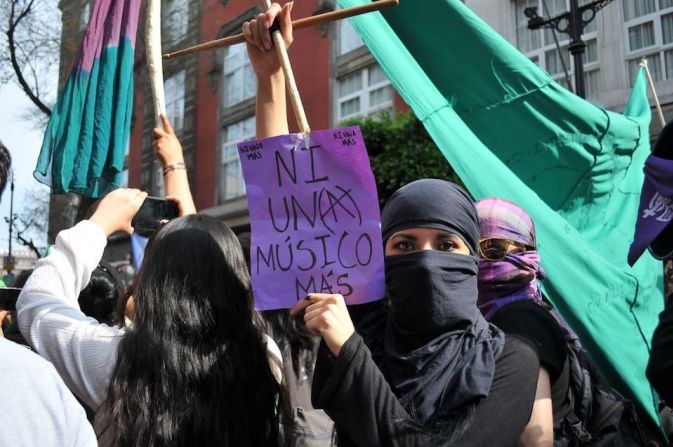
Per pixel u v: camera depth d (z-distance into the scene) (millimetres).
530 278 1893
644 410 2285
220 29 10992
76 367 1408
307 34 12188
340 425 1312
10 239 13312
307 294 1418
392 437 1221
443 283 1439
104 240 1666
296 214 1450
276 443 1537
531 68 2561
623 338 2352
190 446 1337
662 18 7379
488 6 8922
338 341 1280
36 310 1469
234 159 13914
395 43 2562
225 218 13781
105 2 2387
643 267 2676
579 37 5695
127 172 13414
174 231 1494
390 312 1536
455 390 1306
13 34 8664
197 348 1399
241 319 1492
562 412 1620
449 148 2385
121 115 2322
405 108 10375
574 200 2650
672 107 7102
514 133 2611
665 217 1588
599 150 2621
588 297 2311
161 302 1409
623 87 7621
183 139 15078
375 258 1397
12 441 874
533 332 1592
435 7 2576
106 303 2379
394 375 1426
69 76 2332
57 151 2273
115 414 1321
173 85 15500
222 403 1392
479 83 2607
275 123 1811
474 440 1240
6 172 1149
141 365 1356
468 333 1430
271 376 1549
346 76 11602
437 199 1488
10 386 903
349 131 1425
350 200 1423
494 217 1921
